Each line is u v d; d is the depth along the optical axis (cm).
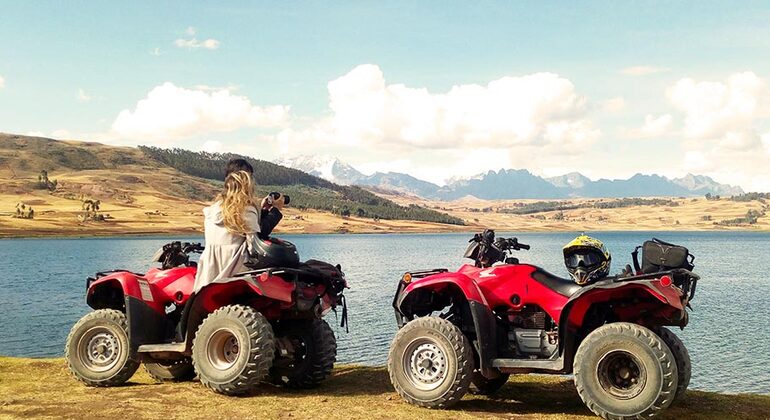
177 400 700
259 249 744
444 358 676
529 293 692
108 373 786
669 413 662
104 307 862
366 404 692
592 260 682
